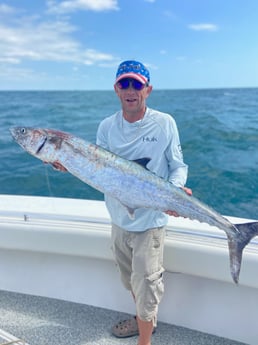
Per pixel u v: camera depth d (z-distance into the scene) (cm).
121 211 184
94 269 234
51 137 172
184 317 216
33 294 247
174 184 176
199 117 1210
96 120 1255
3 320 220
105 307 235
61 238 221
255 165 670
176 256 201
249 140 865
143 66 176
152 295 181
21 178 613
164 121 180
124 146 184
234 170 644
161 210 177
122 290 229
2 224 227
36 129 173
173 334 210
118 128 187
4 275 249
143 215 180
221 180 598
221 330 208
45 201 257
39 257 242
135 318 212
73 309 232
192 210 175
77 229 219
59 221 226
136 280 182
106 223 221
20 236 225
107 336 208
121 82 172
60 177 615
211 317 210
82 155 174
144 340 186
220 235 198
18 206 246
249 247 188
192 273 200
